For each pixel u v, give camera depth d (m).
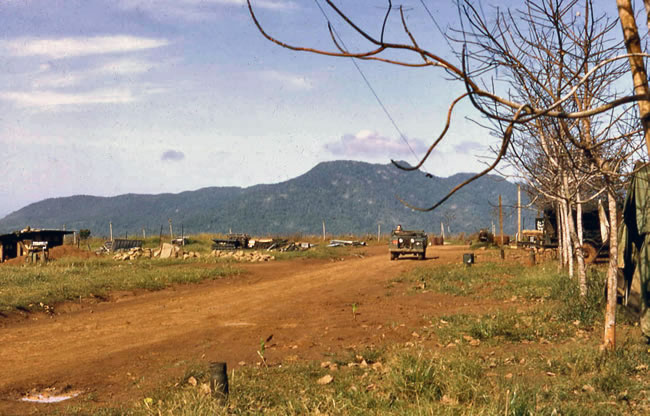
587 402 6.21
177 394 6.74
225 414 5.91
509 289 16.94
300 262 31.95
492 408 5.48
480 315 12.49
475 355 8.59
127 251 34.16
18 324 12.91
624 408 5.92
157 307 15.54
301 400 6.45
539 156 12.23
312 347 10.22
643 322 9.20
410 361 7.28
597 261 22.39
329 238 70.38
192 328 12.36
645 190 9.38
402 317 13.21
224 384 6.44
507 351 9.22
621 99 2.34
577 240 12.57
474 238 63.66
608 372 7.14
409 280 21.12
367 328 11.90
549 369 7.79
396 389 6.64
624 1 4.42
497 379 6.95
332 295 17.72
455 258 32.31
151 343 10.80
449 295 16.80
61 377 8.33
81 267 24.30
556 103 2.39
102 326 12.72
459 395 6.32
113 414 6.38
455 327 11.21
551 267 21.20
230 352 9.93
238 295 17.97
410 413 5.60
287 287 20.22
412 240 33.12
